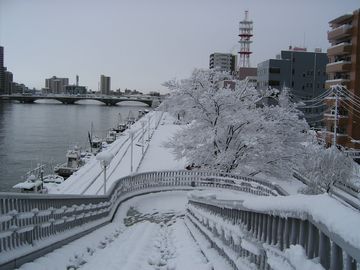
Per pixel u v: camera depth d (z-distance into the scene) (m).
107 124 132.00
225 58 188.25
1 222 6.75
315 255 3.74
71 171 56.38
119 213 19.36
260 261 5.57
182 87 33.41
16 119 133.50
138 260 8.14
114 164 46.47
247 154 32.41
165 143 34.44
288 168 33.09
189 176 24.92
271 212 4.84
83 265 7.73
